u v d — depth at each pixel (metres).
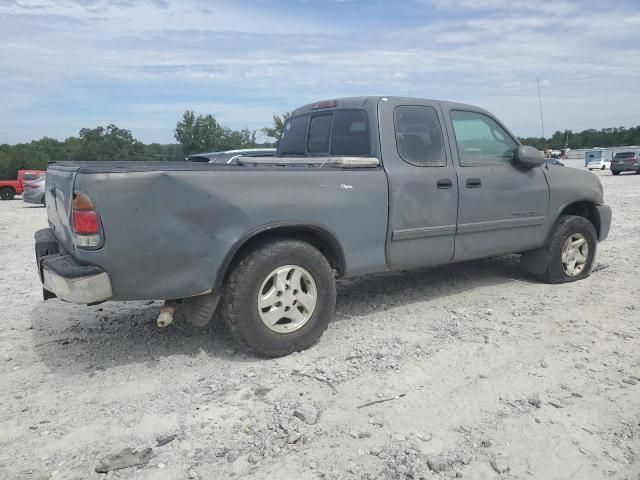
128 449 2.82
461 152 5.08
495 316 4.84
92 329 4.68
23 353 4.17
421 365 3.80
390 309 5.12
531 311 4.96
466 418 3.09
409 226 4.63
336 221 4.18
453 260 5.06
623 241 8.62
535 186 5.58
